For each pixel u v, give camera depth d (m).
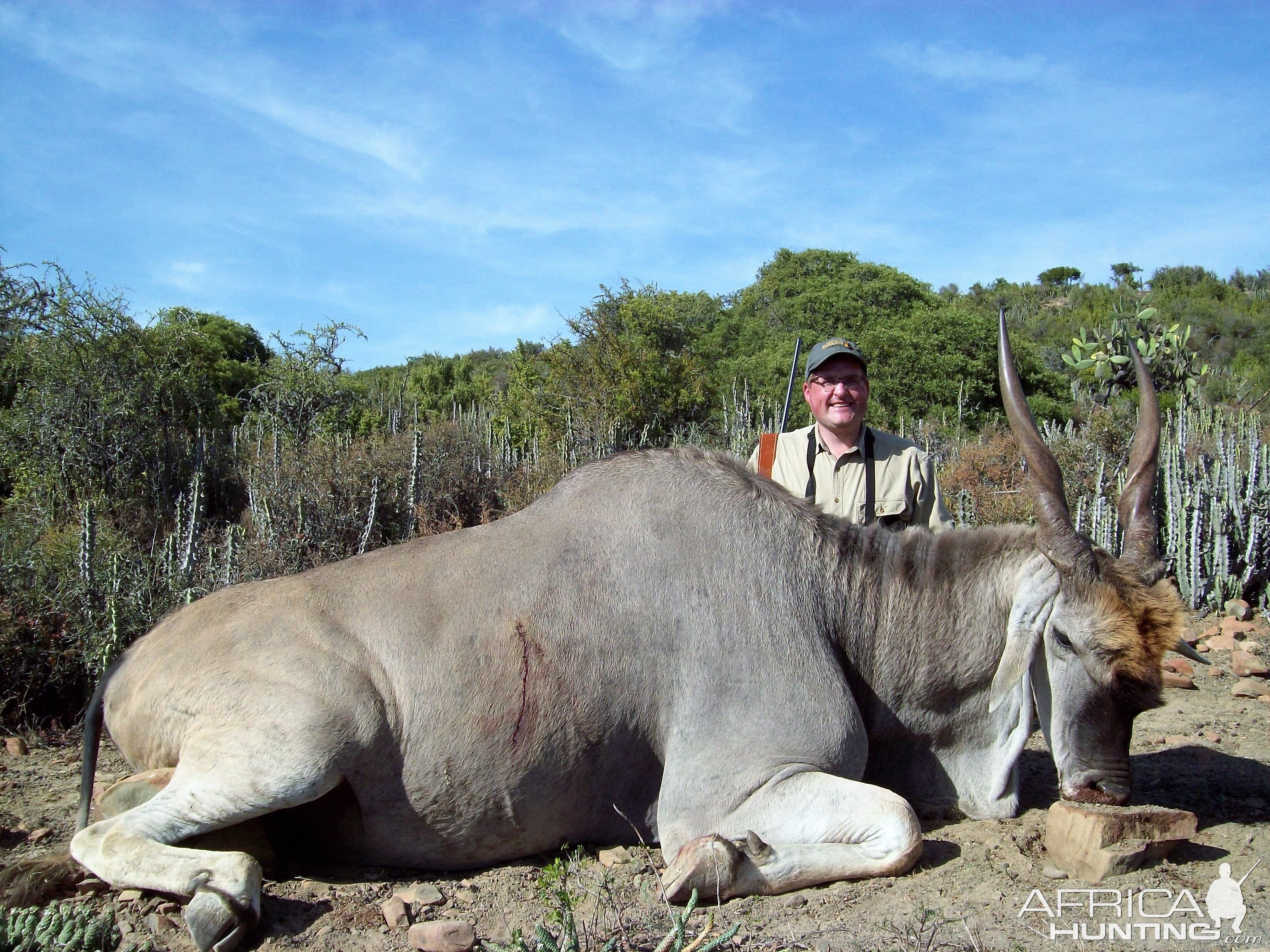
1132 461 3.78
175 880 3.05
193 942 3.03
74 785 4.45
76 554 6.08
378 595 3.62
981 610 3.76
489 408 19.27
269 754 3.32
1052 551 3.53
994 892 3.20
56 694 5.41
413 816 3.50
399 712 3.46
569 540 3.69
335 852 3.63
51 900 3.30
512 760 3.47
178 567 6.36
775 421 16.38
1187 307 36.44
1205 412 11.20
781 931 2.99
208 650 3.57
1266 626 7.06
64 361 10.48
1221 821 3.81
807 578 3.75
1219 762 4.53
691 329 16.94
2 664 5.21
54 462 9.89
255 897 3.07
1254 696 5.58
